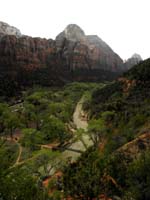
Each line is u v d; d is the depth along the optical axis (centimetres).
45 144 6844
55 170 4809
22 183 1972
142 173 2714
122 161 3180
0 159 2627
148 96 7862
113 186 2811
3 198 1817
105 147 4834
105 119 7025
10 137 7681
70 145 6706
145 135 3959
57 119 8075
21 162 5212
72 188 2925
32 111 9656
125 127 5375
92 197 2795
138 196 2488
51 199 2361
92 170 3078
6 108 9369
